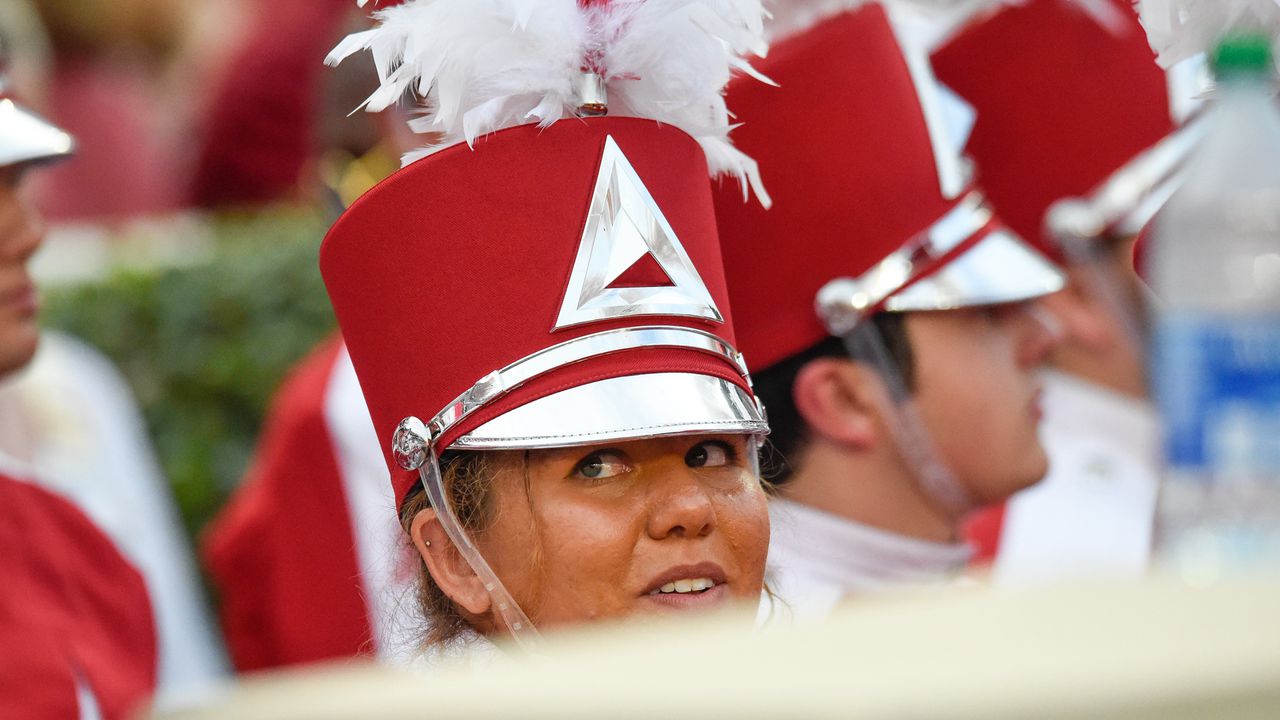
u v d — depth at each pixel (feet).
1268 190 13.80
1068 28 34.27
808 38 26.96
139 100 65.98
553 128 19.71
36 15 63.16
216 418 52.01
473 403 19.52
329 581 36.40
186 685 40.45
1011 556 36.40
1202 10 18.94
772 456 26.53
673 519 19.15
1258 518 12.05
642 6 20.10
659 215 19.88
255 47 60.44
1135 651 7.04
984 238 27.81
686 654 7.89
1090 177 34.35
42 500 31.22
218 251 52.95
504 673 8.46
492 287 19.58
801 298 26.94
